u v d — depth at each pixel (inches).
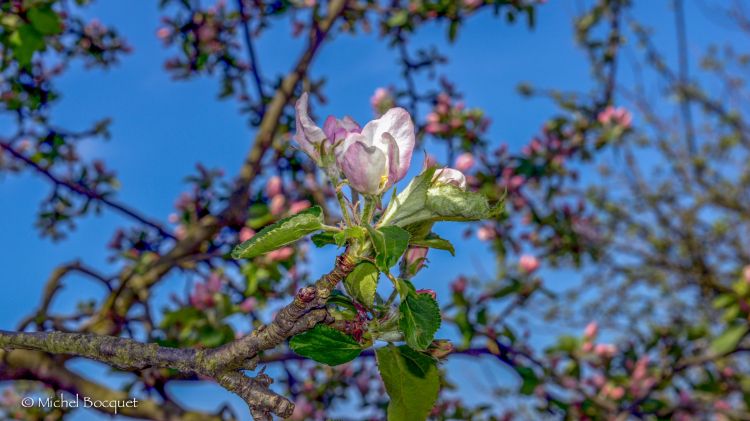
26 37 147.6
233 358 59.7
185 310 156.1
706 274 333.4
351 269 59.1
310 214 59.3
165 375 159.3
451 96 221.8
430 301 58.2
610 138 225.3
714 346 175.3
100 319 162.7
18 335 63.6
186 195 199.3
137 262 184.2
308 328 59.7
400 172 60.1
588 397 187.2
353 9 217.6
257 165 191.5
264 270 162.6
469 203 58.1
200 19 200.7
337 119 61.7
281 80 212.7
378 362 67.9
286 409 59.7
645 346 208.4
